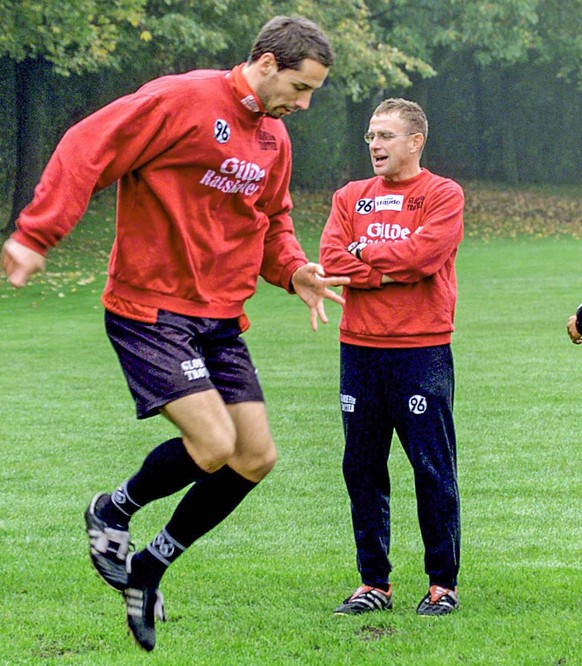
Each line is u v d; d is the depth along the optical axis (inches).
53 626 597.3
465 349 1674.5
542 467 975.6
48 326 2065.7
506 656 546.6
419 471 619.8
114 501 506.6
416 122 627.2
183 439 493.7
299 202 4480.8
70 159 470.0
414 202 626.5
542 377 1425.9
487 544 757.3
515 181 5447.8
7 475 971.3
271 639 579.2
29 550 752.3
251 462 513.7
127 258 502.9
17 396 1358.3
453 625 594.2
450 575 625.6
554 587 661.9
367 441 629.9
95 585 673.0
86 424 1190.9
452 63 5241.1
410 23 4183.1
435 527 621.0
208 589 665.6
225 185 502.3
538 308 2183.8
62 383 1454.2
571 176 5565.9
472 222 4340.6
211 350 521.0
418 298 616.7
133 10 2866.6
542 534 781.3
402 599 649.0
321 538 783.1
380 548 631.2
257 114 502.0
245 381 520.1
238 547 760.3
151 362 493.7
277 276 561.0
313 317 554.9
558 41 4584.2
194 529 509.0
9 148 3599.9
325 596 655.1
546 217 4554.6
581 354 1612.9
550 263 3120.1
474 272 2913.4
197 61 3774.6
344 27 3587.6
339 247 629.9
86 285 2726.4
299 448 1065.5
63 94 3688.5
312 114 4731.8
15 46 2819.9
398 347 617.3
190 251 502.6
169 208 494.0
